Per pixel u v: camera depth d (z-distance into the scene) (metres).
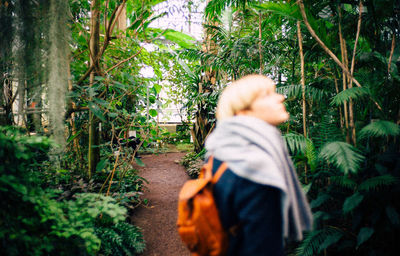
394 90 2.06
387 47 2.47
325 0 2.41
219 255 0.87
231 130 0.91
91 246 1.63
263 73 3.58
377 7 2.00
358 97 2.12
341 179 1.98
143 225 3.41
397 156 1.90
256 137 0.87
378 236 1.87
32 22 2.23
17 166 1.53
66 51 2.32
